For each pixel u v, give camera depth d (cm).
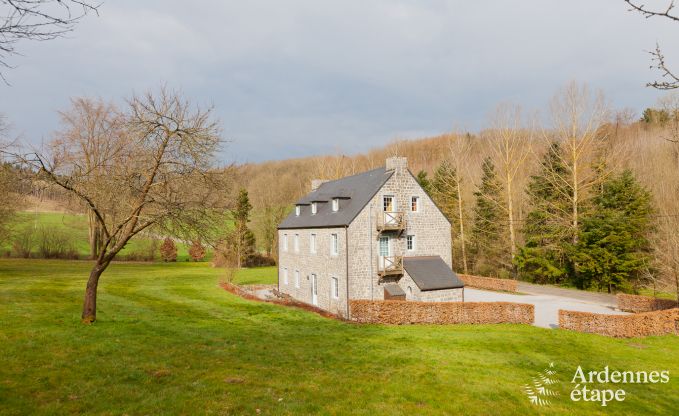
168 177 1395
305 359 1212
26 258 4556
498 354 1380
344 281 2402
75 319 1473
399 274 2475
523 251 3650
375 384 1010
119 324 1475
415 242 2592
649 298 2325
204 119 1427
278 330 1638
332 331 1673
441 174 4947
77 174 1391
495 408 913
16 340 1159
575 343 1606
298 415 806
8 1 417
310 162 7962
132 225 1466
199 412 785
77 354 1084
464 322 1998
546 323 2106
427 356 1302
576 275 3375
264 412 808
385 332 1692
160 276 3625
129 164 1452
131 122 1350
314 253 2812
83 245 5078
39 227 4703
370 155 7244
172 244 5394
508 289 3209
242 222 5131
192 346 1261
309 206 3284
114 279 3166
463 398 955
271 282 3838
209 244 1588
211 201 1472
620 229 3045
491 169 4328
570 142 3431
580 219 3275
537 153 4334
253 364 1123
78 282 2728
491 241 4138
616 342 1689
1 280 2652
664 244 2633
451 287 2330
